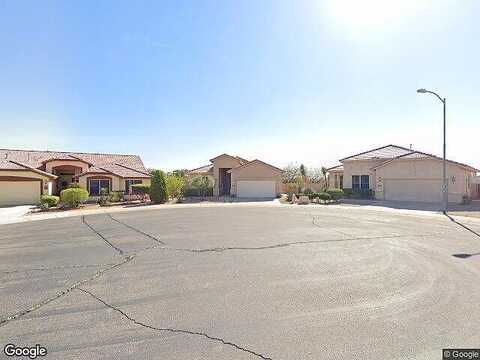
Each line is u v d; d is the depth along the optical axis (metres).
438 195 27.23
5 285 6.49
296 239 11.42
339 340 4.20
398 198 29.55
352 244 10.55
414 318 4.86
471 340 4.19
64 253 9.37
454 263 8.11
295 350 3.95
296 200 30.16
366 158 32.00
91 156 38.41
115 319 4.86
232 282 6.66
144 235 12.34
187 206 26.20
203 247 10.11
